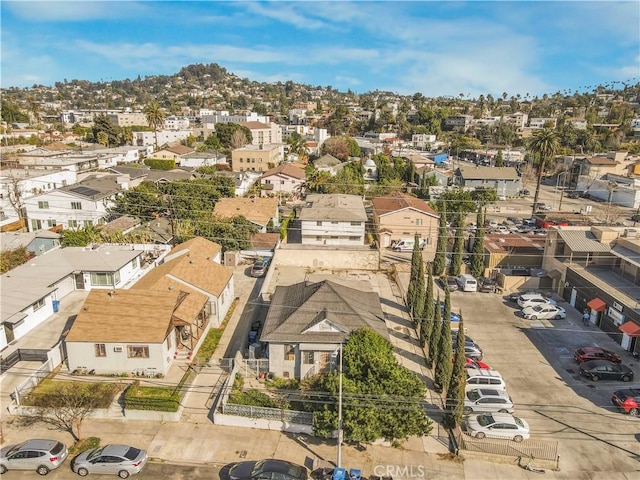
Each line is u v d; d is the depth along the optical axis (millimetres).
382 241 61375
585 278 43062
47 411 27219
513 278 48969
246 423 27250
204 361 33219
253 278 49188
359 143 154625
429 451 25750
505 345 37500
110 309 32281
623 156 108562
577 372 33812
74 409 25656
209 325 38094
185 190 70750
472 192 88688
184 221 56312
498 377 31188
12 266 46469
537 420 28484
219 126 145750
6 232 55906
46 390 29000
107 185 71438
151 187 74750
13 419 27484
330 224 58812
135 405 27531
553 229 49781
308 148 151875
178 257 42469
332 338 30297
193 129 171625
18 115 184750
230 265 52500
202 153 116750
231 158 119750
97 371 31141
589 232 48406
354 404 24406
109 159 105500
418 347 36656
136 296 33188
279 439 26359
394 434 24719
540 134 76875
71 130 173625
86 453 24094
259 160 112375
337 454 24625
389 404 24828
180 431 26766
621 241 45562
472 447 25641
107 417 27891
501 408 28797
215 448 25531
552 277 48531
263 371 31766
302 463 24547
